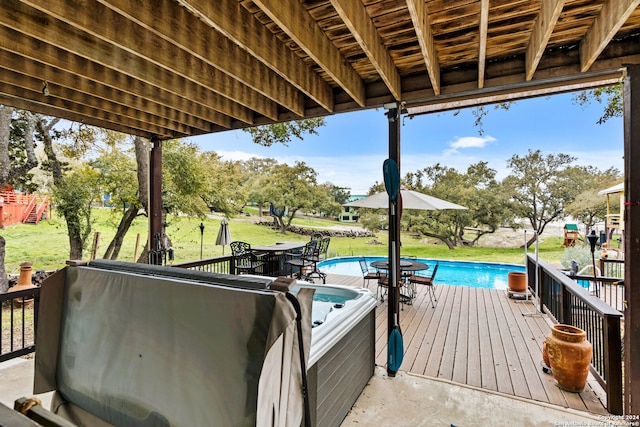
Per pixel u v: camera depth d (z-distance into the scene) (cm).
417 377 304
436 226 1459
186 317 148
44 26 210
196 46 229
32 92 321
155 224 504
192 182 916
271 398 127
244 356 129
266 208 1719
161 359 153
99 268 198
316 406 197
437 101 323
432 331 429
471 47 265
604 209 1211
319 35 234
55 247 1003
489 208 1374
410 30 240
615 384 246
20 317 576
